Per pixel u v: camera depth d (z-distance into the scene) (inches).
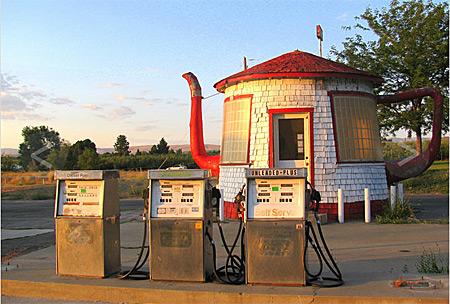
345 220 616.4
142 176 1895.9
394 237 487.2
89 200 332.2
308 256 402.6
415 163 707.4
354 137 635.5
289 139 629.0
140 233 559.2
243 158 646.5
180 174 312.7
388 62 988.6
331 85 631.8
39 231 612.1
